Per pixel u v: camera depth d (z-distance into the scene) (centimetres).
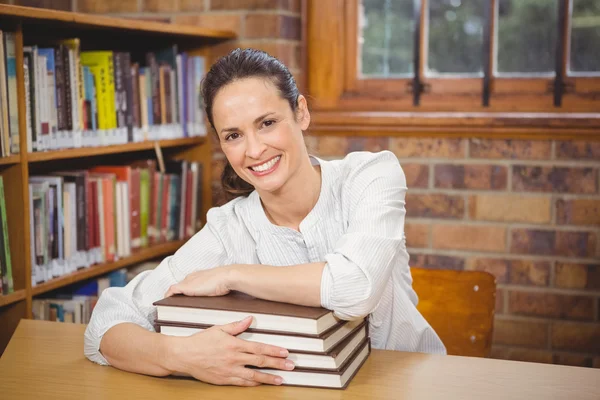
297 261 141
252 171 127
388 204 131
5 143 189
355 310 117
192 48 284
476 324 174
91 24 208
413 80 282
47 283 208
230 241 144
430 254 277
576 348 264
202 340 114
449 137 270
